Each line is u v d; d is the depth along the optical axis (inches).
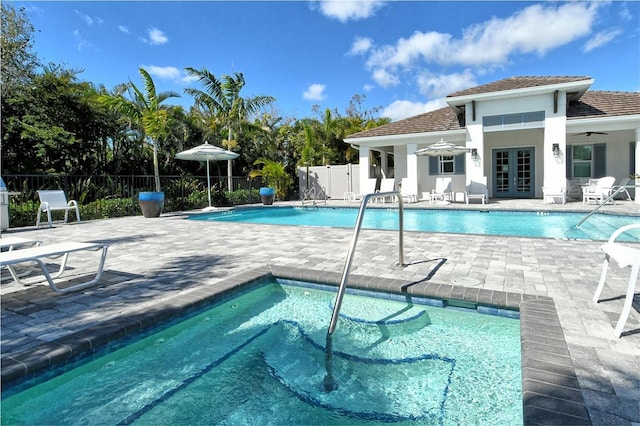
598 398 71.8
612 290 135.8
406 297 146.9
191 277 166.4
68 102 570.9
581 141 592.1
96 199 489.1
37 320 116.8
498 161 644.7
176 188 587.5
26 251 139.2
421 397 92.5
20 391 87.7
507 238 247.9
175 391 98.0
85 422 85.7
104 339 104.1
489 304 129.3
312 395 94.8
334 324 114.9
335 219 474.9
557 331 99.4
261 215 523.2
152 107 518.9
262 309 153.5
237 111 711.1
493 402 89.0
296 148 927.7
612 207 410.3
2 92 542.0
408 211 491.8
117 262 198.1
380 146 639.1
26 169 531.8
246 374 105.2
